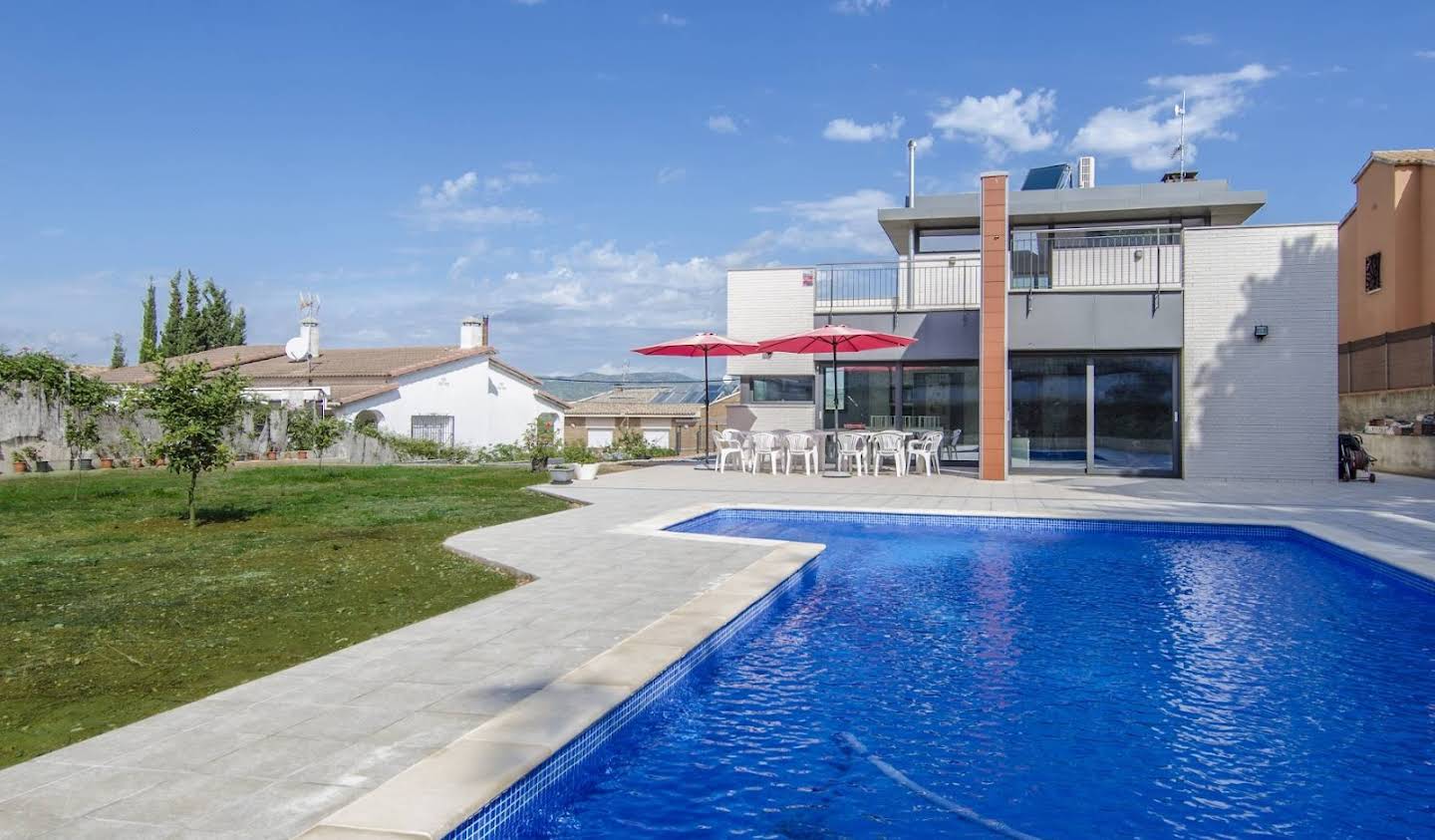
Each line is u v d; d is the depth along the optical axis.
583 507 11.82
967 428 17.89
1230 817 3.65
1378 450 19.44
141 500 13.15
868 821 3.62
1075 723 4.66
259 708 3.93
